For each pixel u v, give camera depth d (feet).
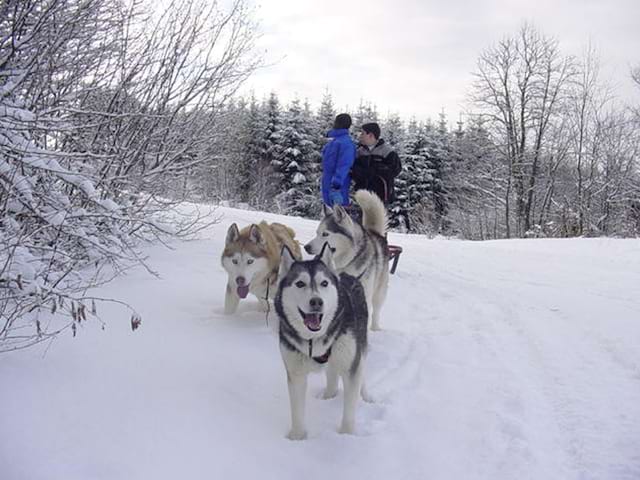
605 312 20.67
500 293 24.73
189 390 12.77
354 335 12.10
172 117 23.04
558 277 28.66
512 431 11.85
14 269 12.78
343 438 11.69
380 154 25.71
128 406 11.59
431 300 23.61
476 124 114.01
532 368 15.44
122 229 21.65
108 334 14.99
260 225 19.75
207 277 22.29
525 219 104.58
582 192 98.22
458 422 12.37
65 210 15.24
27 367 12.33
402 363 16.03
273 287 18.74
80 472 9.30
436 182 137.49
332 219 18.51
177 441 10.66
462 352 16.84
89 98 20.77
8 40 15.29
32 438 9.92
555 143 106.11
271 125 132.36
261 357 15.34
